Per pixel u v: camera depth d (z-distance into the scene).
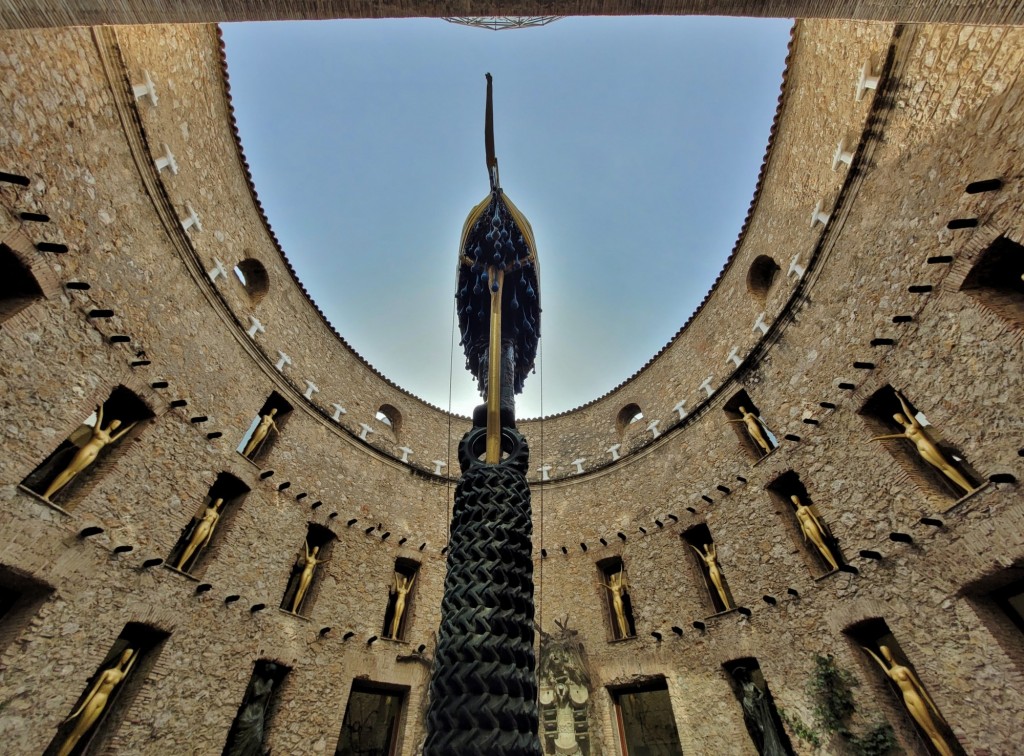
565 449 15.73
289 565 9.66
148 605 6.82
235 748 7.59
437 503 13.92
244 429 9.49
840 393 7.79
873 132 7.14
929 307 6.21
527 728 2.11
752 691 8.40
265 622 8.76
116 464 6.82
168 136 8.18
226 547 8.47
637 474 13.00
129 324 7.11
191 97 8.87
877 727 6.55
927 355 6.22
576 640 11.64
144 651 6.97
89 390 6.33
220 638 7.84
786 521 8.84
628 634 11.29
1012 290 5.61
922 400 6.25
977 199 5.48
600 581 12.34
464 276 4.31
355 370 13.99
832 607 7.48
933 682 5.86
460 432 16.31
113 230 6.94
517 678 2.23
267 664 8.58
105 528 6.44
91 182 6.55
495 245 4.10
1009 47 5.03
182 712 6.91
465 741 1.99
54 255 5.93
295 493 10.37
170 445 7.72
